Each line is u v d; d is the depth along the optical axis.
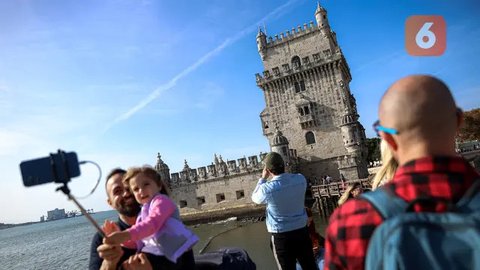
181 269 4.35
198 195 60.34
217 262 5.74
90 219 3.52
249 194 56.94
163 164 62.94
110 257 3.80
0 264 68.12
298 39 59.91
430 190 2.27
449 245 2.06
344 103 54.91
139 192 4.49
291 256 7.29
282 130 59.12
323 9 58.06
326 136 56.22
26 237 161.00
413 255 2.10
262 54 61.94
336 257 2.48
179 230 4.30
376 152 84.25
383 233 2.21
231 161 58.25
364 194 2.58
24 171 3.21
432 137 2.47
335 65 55.75
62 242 99.19
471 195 2.21
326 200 48.03
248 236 40.16
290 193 7.21
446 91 2.60
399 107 2.54
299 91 58.47
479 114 73.62
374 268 2.21
